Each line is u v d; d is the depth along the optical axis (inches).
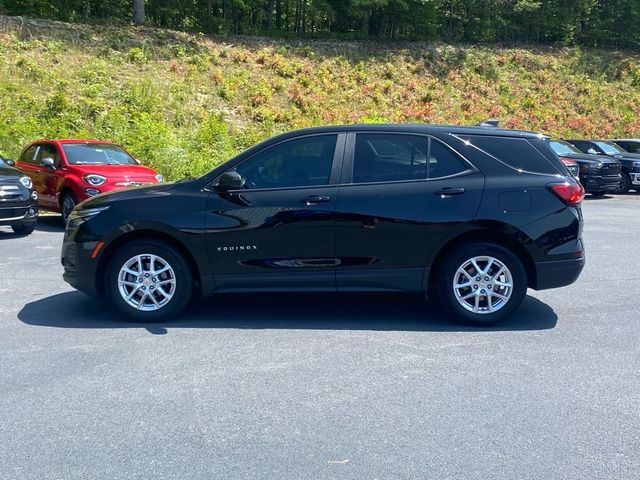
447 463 137.3
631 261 359.3
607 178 735.1
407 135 235.8
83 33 1034.7
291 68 1122.0
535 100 1229.1
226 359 199.3
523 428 153.7
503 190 229.1
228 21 1371.8
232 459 139.0
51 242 425.1
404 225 227.8
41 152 530.6
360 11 1391.5
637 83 1369.3
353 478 131.3
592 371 190.9
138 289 236.8
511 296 231.9
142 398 170.2
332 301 272.4
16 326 234.4
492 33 1493.6
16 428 153.5
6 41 942.4
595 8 1573.6
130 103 855.7
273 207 229.6
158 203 233.9
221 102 956.0
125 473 133.4
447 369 191.8
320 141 236.8
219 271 233.1
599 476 132.5
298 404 166.7
